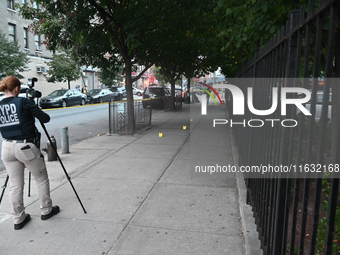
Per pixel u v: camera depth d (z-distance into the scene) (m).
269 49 2.95
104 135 10.37
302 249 1.93
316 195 1.66
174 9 10.05
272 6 4.67
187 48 12.84
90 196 4.64
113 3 9.75
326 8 1.58
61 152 7.68
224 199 4.46
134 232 3.53
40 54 32.22
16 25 28.47
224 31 7.81
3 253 3.13
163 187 5.00
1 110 3.45
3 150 3.52
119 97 32.78
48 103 22.20
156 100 19.69
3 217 3.96
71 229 3.62
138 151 7.71
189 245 3.24
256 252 3.00
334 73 4.59
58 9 9.69
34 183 5.25
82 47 10.19
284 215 2.24
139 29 9.66
